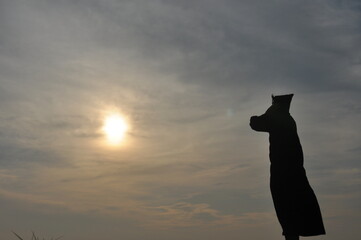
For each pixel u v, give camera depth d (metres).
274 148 8.75
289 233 8.55
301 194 8.54
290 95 9.04
